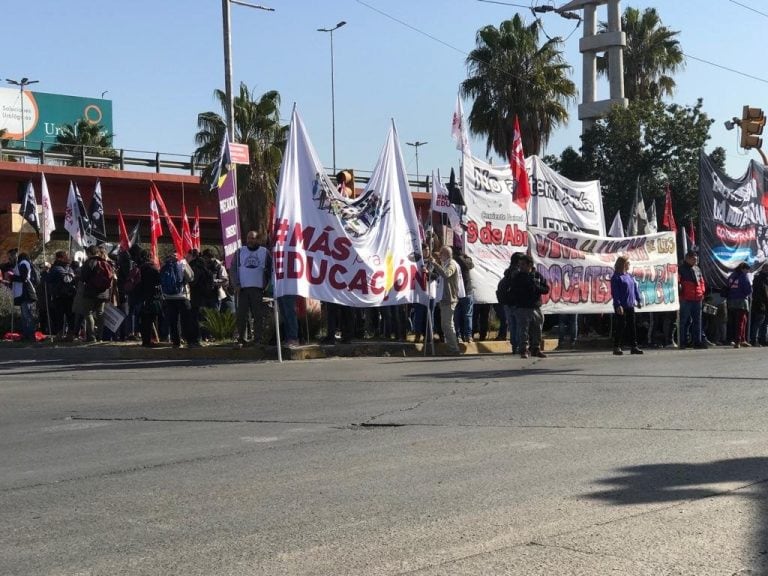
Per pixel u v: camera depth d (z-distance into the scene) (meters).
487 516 5.60
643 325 20.27
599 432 8.32
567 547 4.96
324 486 6.45
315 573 4.60
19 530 5.53
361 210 16.88
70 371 14.88
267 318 17.84
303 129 16.50
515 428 8.60
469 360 15.91
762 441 7.84
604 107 43.44
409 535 5.23
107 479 6.86
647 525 5.37
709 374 12.80
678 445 7.68
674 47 54.41
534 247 18.69
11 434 8.96
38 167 40.88
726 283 21.50
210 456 7.61
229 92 24.91
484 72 44.78
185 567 4.74
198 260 17.55
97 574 4.68
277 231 15.99
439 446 7.81
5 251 34.44
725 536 5.15
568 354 17.45
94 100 78.62
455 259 17.94
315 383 12.46
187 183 45.22
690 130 39.66
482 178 18.84
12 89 73.88
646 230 24.16
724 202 21.78
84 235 21.73
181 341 18.55
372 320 20.50
